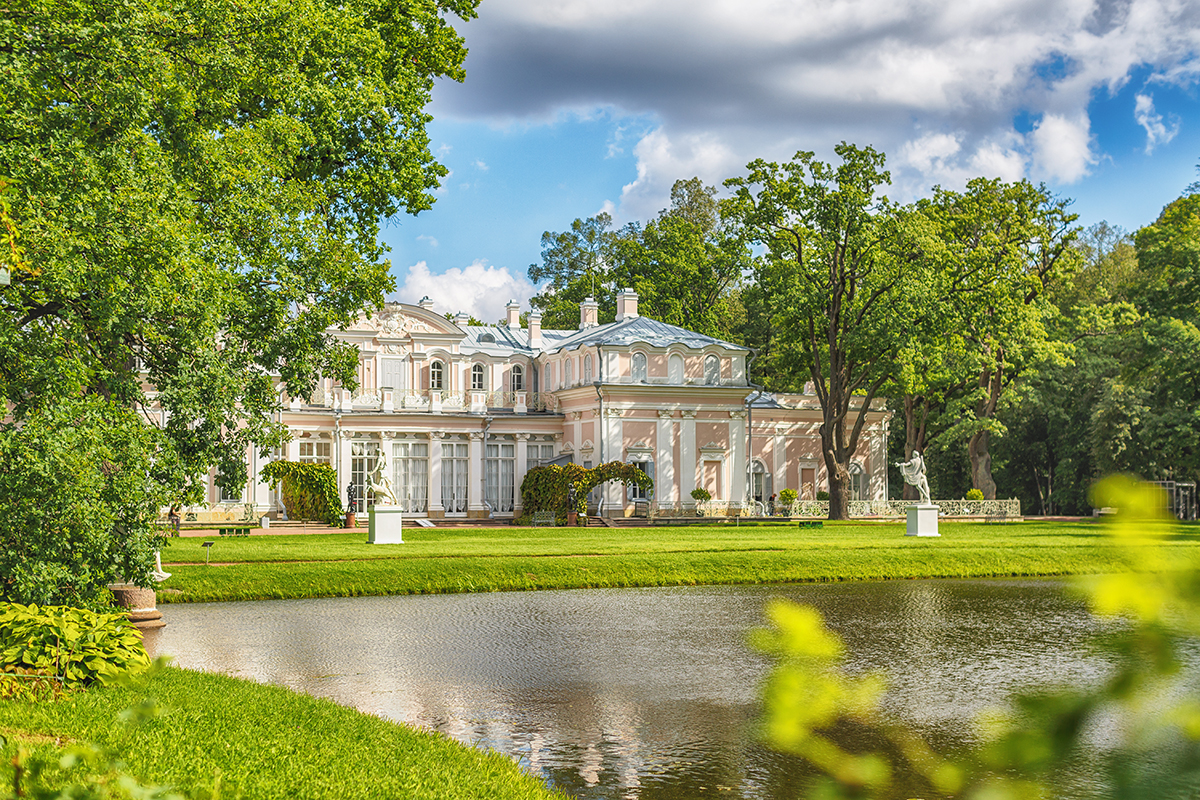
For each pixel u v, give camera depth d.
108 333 15.08
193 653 15.90
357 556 27.86
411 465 52.66
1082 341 62.16
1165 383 49.19
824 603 23.08
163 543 14.80
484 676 14.35
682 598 23.81
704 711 12.32
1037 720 1.36
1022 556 30.62
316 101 22.61
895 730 1.73
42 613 10.89
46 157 14.08
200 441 17.48
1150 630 1.28
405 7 27.27
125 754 7.90
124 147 15.12
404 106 26.36
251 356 20.12
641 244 72.31
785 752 10.48
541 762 10.16
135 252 14.77
